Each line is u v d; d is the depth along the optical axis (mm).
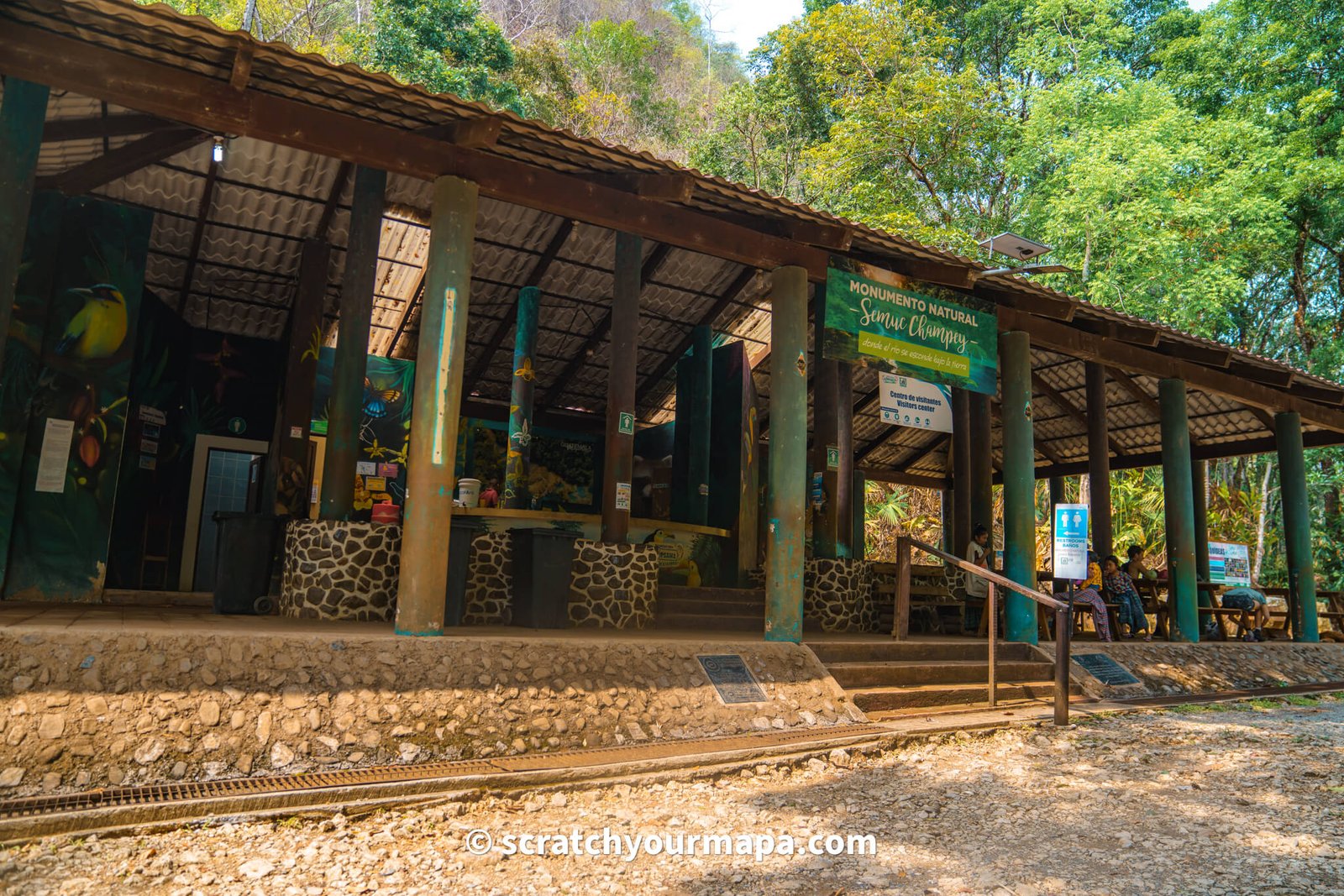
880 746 6383
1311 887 3902
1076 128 22594
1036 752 6598
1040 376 14625
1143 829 4754
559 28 50156
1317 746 7020
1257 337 26172
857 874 3980
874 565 11422
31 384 7848
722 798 5129
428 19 24125
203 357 11844
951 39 25219
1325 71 23500
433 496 6211
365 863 3828
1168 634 12086
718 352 12336
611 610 8477
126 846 3779
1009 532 10078
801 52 27516
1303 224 23469
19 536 7777
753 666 7035
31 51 5477
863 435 16688
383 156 6426
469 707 5410
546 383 13656
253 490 11984
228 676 4891
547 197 7055
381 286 11320
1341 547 22312
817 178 24891
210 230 9641
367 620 7289
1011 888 3840
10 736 4137
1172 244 19766
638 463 15352
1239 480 25031
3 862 3498
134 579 10836
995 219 24453
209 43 5457
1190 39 25266
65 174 7789
